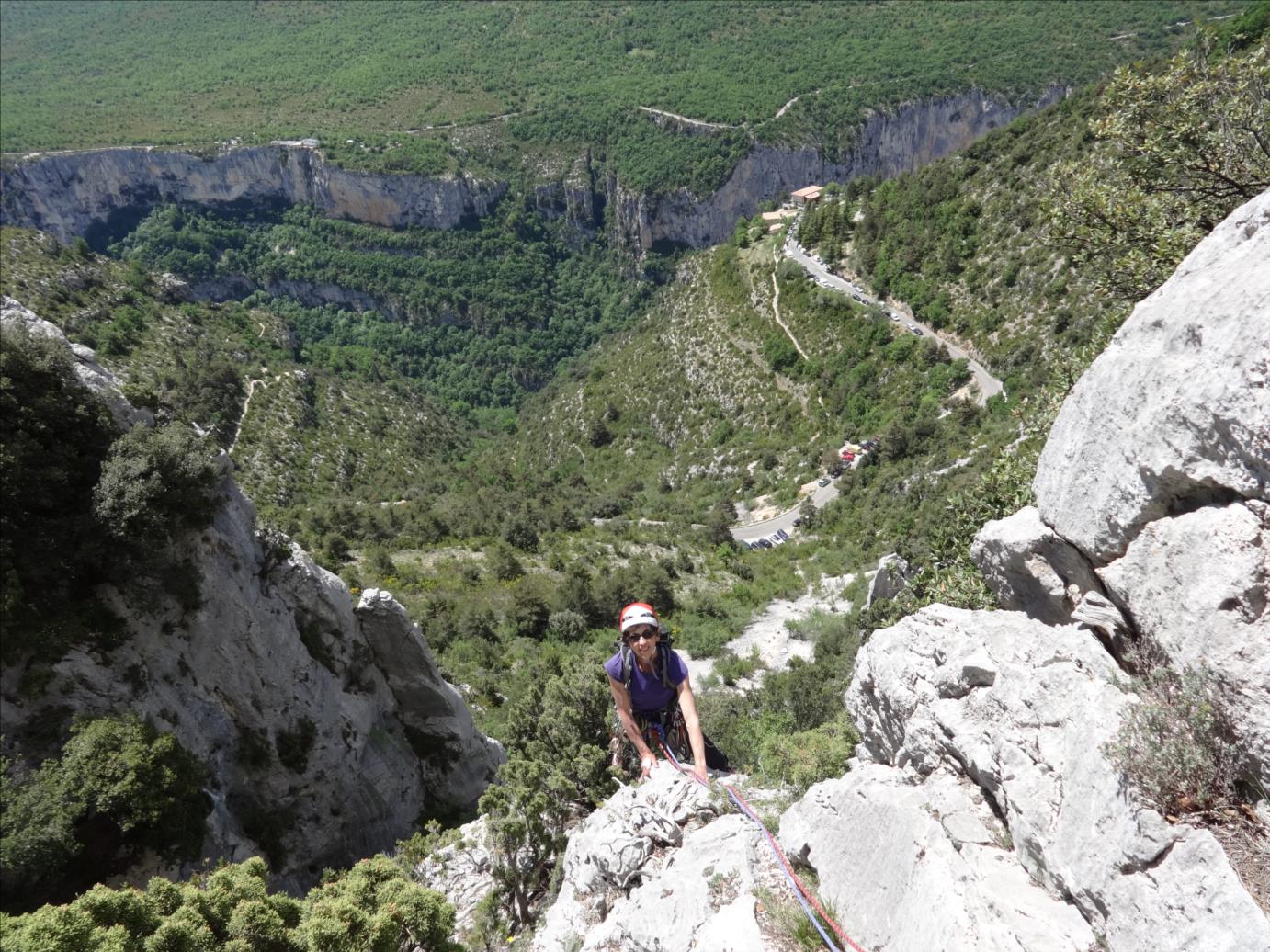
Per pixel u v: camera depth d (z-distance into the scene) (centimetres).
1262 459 396
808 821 551
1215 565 413
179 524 1416
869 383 8944
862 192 12175
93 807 1141
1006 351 7894
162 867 1195
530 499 8500
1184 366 458
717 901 527
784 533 6775
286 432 10350
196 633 1460
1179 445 452
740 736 1598
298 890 1581
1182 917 328
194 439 1505
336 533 5453
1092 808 392
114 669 1304
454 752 2088
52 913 668
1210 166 1005
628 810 648
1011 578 654
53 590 1266
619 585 4581
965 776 509
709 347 11669
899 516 5672
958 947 381
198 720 1442
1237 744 384
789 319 10806
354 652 1903
